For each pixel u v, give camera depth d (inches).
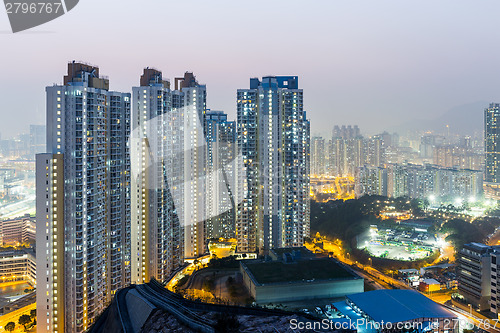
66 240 6628.9
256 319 3695.9
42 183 6525.6
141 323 3900.1
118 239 7578.7
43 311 6599.4
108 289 7426.2
